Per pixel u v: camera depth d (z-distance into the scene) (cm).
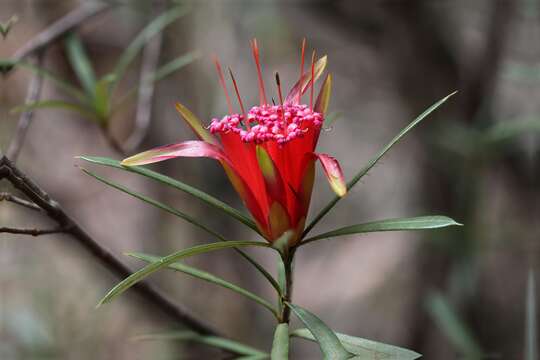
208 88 102
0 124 80
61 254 107
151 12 83
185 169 101
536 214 103
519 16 99
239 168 61
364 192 140
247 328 106
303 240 61
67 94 103
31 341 92
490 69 94
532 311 64
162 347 94
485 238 87
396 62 102
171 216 102
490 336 101
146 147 97
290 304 60
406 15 98
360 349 60
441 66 99
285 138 60
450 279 95
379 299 135
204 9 103
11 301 101
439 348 106
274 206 60
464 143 83
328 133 142
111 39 104
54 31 74
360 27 103
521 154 104
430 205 102
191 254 59
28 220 92
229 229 104
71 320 105
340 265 145
